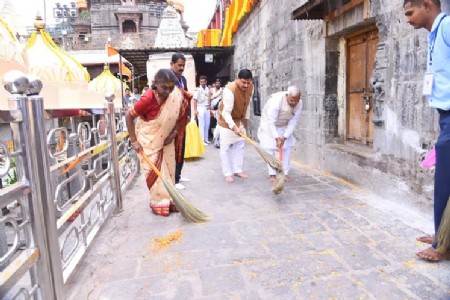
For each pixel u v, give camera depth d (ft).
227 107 14.97
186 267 8.25
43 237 6.19
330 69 16.53
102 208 10.98
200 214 11.16
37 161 6.06
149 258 8.78
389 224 10.24
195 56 45.70
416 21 7.61
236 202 13.05
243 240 9.62
